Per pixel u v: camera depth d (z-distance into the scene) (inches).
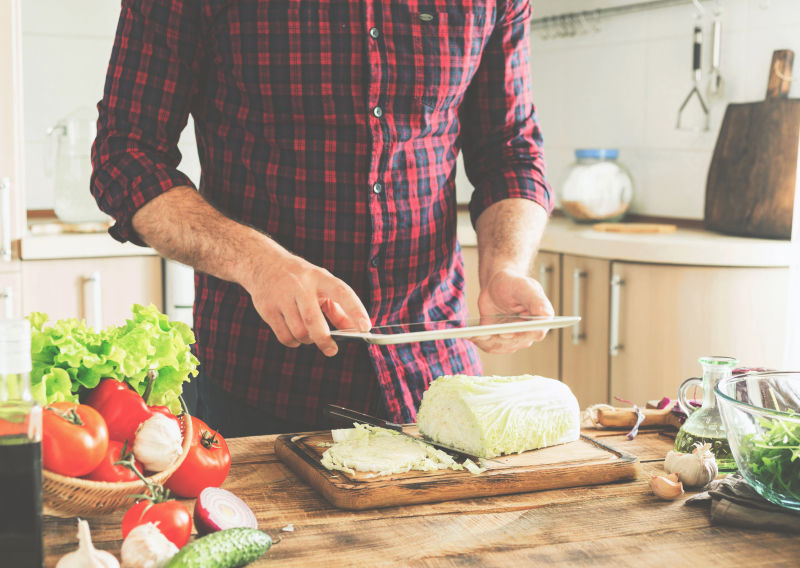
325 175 52.9
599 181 116.1
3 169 98.8
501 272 52.3
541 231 57.8
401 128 53.4
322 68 51.1
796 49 99.3
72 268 103.0
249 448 47.8
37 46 123.6
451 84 54.7
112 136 50.2
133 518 33.1
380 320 55.9
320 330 40.8
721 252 93.8
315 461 42.9
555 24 134.2
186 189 48.4
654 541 35.9
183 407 40.7
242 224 46.8
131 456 34.6
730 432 38.2
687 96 113.6
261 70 51.2
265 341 54.6
